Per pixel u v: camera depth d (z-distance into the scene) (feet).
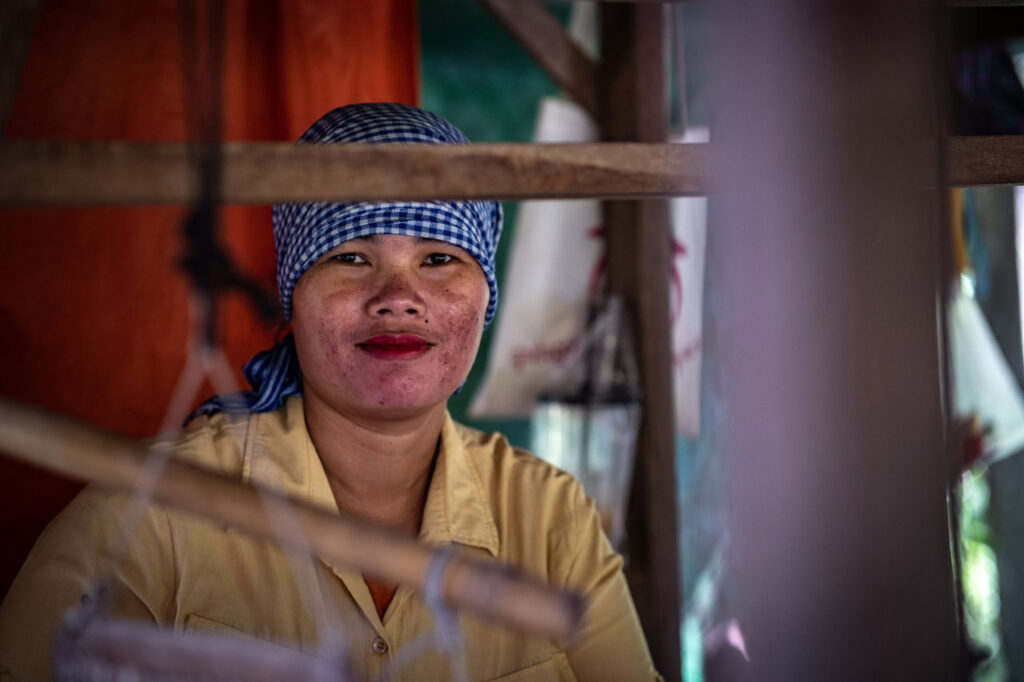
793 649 2.72
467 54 6.88
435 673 4.09
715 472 6.97
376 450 4.25
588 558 4.71
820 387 2.65
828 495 2.66
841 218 2.61
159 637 2.14
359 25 6.04
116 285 5.73
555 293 6.86
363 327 3.96
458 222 4.04
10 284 5.56
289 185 2.27
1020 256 8.09
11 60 2.22
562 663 4.48
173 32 5.65
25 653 3.51
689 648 7.09
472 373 6.93
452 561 2.04
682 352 6.88
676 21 6.80
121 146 2.17
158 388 5.81
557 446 6.58
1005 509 8.36
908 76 2.60
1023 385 8.04
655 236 6.54
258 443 4.26
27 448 2.11
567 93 6.45
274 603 3.99
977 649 8.19
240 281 2.49
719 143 2.61
